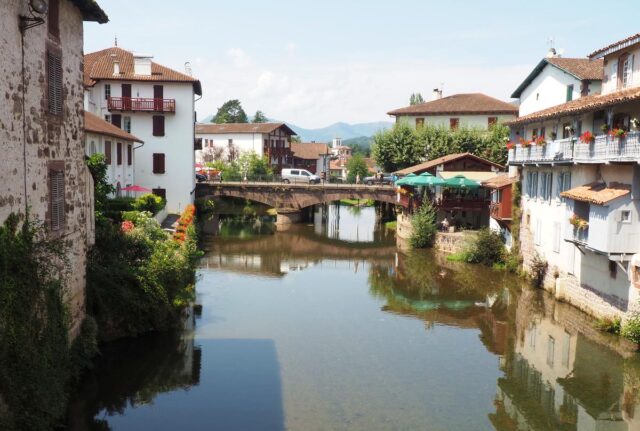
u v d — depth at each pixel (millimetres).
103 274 18797
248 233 51188
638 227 19594
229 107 138500
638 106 20375
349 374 17562
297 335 21406
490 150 56312
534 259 29688
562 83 31750
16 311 11133
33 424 11609
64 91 15062
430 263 36938
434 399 15836
